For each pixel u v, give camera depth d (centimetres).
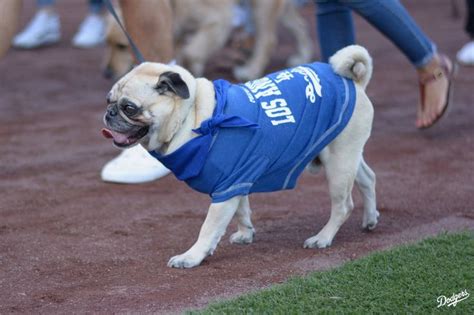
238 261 557
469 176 746
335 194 577
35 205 696
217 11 1132
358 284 490
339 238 602
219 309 459
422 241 566
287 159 546
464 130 905
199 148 521
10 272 543
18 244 598
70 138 921
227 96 537
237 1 1209
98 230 628
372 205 606
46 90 1170
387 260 528
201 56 1138
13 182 764
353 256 560
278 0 1213
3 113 1041
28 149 877
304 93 552
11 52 1457
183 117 525
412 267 514
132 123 515
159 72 524
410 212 656
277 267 542
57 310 479
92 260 563
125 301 489
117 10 1116
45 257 571
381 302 464
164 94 519
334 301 466
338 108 559
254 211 671
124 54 1115
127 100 513
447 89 775
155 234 617
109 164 773
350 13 749
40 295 502
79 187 746
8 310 480
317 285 489
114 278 529
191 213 667
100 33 1520
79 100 1112
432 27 1598
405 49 750
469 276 497
